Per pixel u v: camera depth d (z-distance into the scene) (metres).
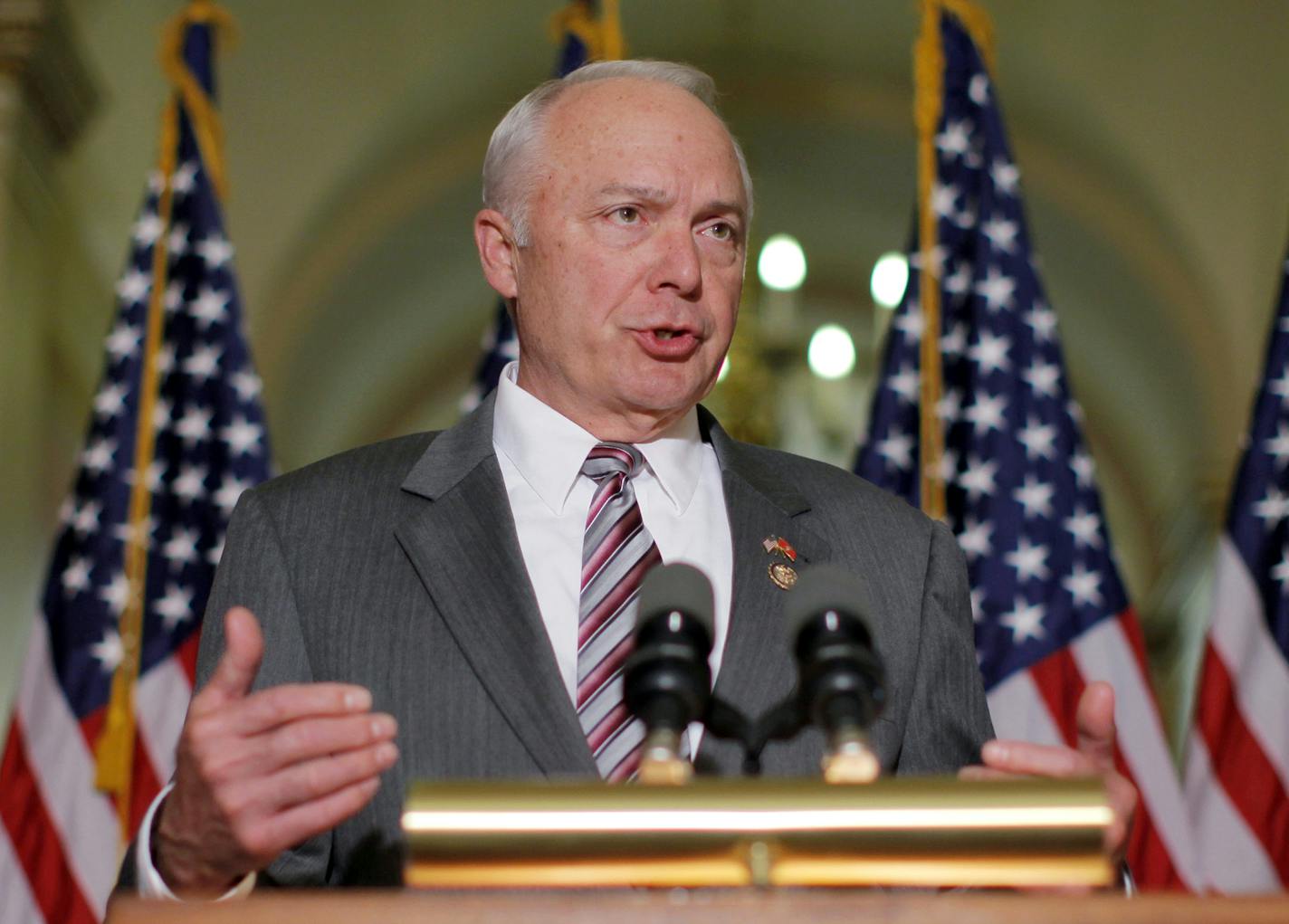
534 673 3.11
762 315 14.78
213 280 7.91
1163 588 18.14
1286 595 6.80
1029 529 6.89
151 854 2.62
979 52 7.54
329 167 16.33
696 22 16.88
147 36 13.29
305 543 3.33
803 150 18.36
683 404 3.51
